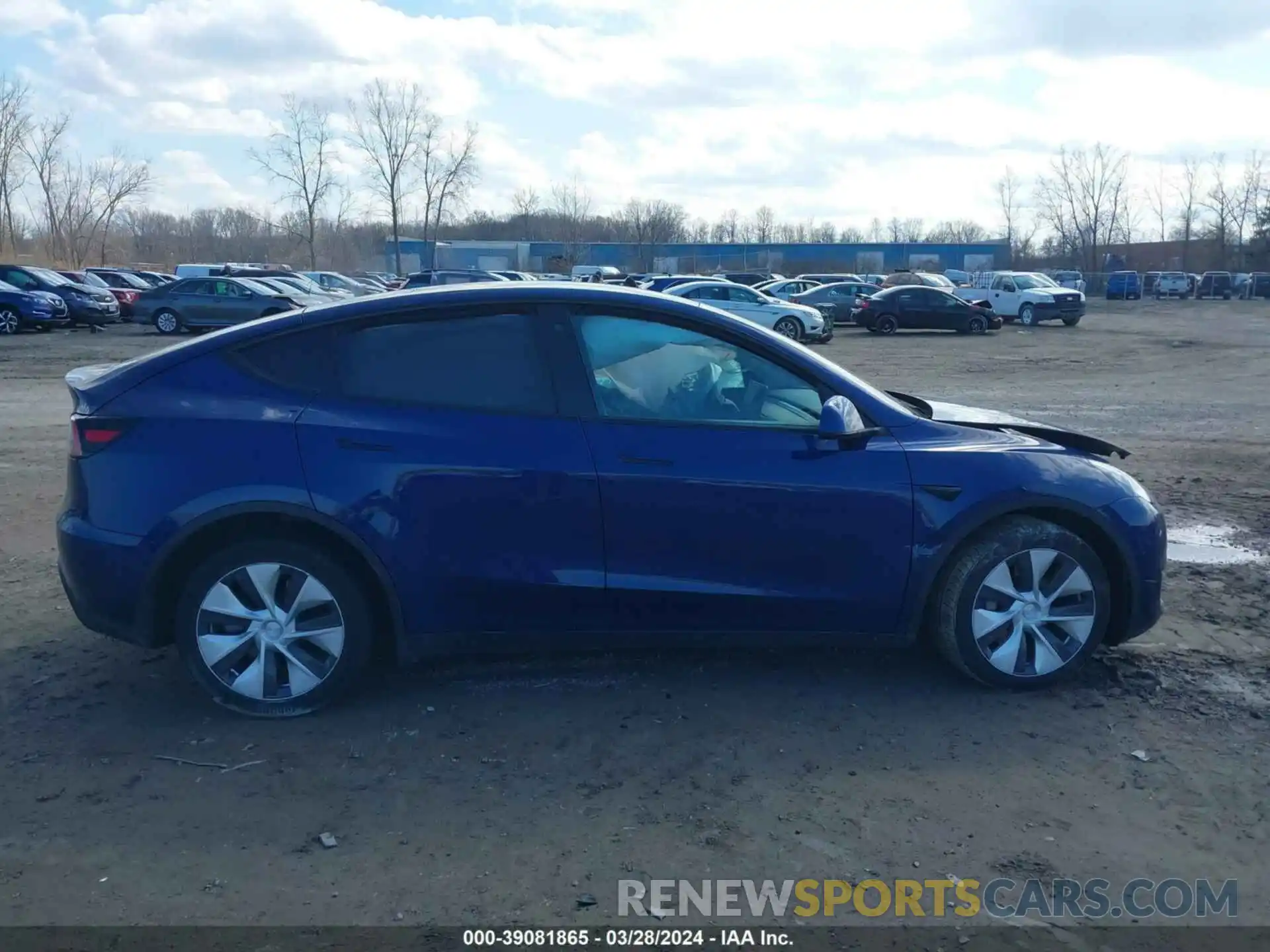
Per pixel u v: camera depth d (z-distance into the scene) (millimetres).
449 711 4594
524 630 4555
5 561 6785
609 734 4379
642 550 4477
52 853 3553
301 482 4352
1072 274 59219
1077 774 4078
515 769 4098
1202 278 64750
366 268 79188
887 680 4910
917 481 4551
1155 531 4809
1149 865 3502
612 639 4598
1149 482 9414
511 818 3762
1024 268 84625
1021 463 4660
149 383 4523
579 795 3914
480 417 4469
